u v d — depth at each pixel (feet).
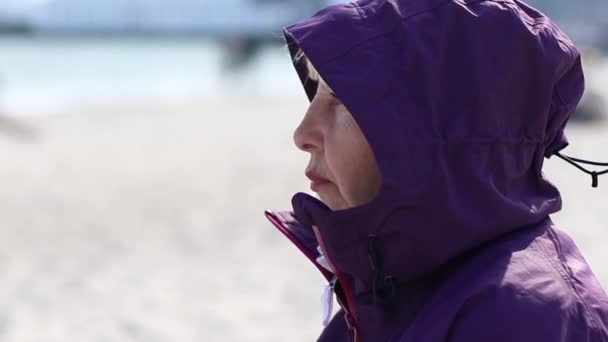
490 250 3.99
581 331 3.78
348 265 4.23
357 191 4.23
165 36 267.59
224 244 21.56
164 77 105.70
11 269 19.04
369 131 3.90
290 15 212.02
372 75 3.98
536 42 4.07
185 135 47.01
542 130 4.16
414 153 3.89
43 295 17.15
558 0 261.85
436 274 4.15
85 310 16.29
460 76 3.97
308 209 4.20
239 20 240.32
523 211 4.01
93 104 64.90
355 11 4.17
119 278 18.42
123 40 265.95
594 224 22.27
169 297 17.08
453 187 3.92
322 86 4.34
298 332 14.92
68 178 32.24
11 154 38.19
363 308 4.43
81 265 19.58
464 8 4.02
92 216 25.17
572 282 3.93
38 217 24.98
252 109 63.93
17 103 64.23
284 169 34.58
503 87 4.00
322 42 4.08
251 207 26.63
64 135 45.47
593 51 58.49
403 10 4.10
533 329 3.67
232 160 37.37
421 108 3.94
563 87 4.31
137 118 55.16
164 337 14.76
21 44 212.84
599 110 48.52
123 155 38.88
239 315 15.89
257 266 19.36
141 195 28.76
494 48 4.01
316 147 4.38
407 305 4.22
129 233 22.89
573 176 30.42
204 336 14.70
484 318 3.73
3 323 15.37
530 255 3.97
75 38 261.03
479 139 3.93
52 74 100.48
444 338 3.80
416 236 3.96
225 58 108.17
